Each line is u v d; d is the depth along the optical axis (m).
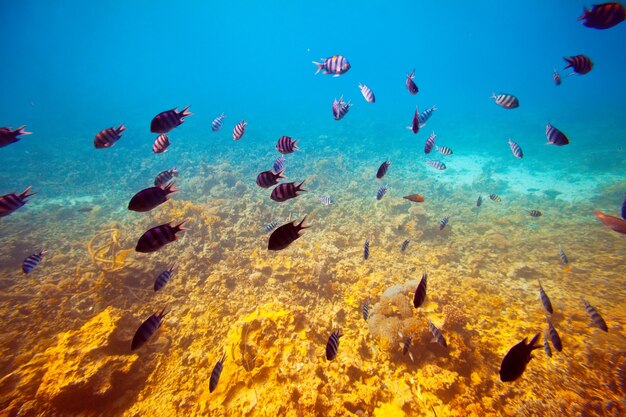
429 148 1.37
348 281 1.65
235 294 1.56
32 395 0.91
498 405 0.94
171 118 0.98
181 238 2.11
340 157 4.77
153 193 0.75
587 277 1.80
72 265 2.07
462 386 1.00
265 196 3.21
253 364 1.01
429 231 2.50
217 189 3.43
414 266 1.96
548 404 0.93
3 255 2.10
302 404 0.86
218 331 1.29
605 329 0.94
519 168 4.51
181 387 1.02
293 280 1.60
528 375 1.04
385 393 0.99
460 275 1.90
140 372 1.07
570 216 2.79
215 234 2.18
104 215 3.05
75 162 4.79
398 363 1.11
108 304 1.47
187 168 4.40
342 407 0.87
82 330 1.11
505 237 2.42
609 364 1.03
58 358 0.99
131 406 0.97
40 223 2.82
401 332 1.14
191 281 1.68
